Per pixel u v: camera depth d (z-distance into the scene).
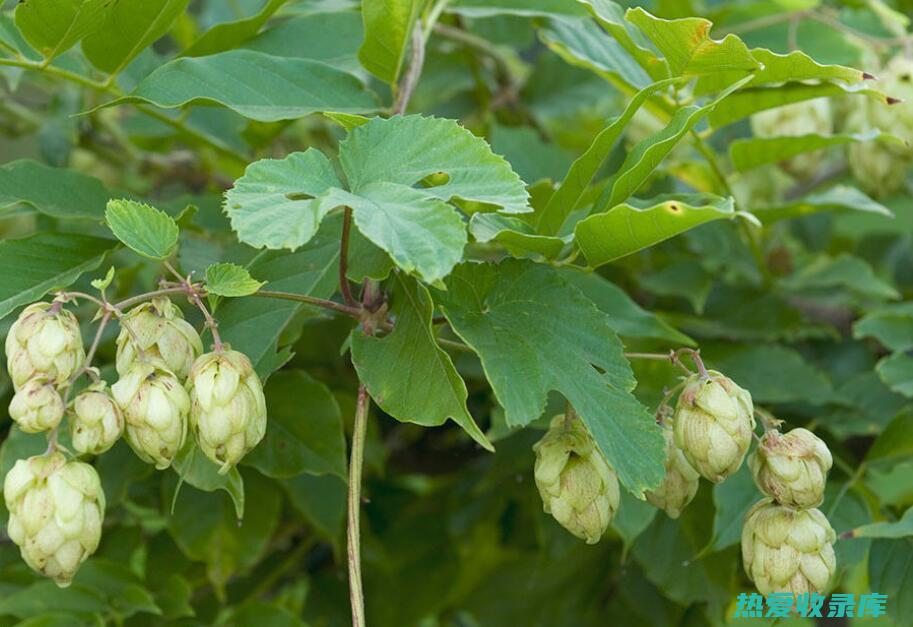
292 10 0.77
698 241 0.81
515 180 0.55
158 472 0.78
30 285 0.63
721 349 0.77
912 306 0.80
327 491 0.77
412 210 0.53
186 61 0.64
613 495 0.59
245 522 0.75
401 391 0.57
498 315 0.58
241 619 0.74
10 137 0.93
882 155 0.80
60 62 0.72
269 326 0.63
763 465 0.59
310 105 0.66
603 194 0.61
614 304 0.70
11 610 0.72
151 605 0.72
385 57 0.66
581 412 0.56
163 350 0.57
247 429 0.56
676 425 0.58
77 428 0.54
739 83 0.59
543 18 0.75
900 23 0.85
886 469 0.71
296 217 0.53
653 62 0.68
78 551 0.55
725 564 0.73
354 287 0.69
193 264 0.69
